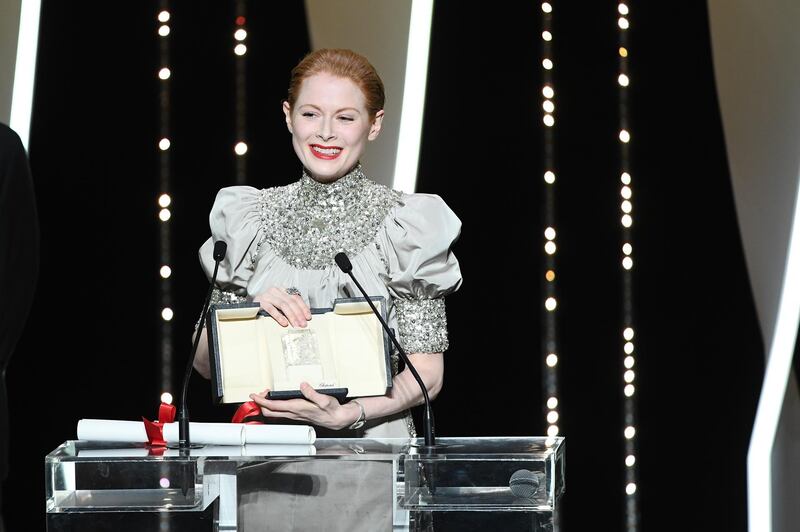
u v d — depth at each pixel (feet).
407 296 24.66
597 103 35.91
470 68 35.45
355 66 24.36
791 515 37.93
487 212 35.37
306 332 22.70
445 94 35.37
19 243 23.77
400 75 35.29
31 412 34.30
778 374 36.91
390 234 24.54
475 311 35.29
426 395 19.97
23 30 34.50
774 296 36.94
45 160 34.37
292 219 24.91
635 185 36.19
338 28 35.19
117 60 34.60
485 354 35.32
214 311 22.57
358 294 24.32
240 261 25.09
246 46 34.83
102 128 34.53
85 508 17.81
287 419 24.29
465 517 17.95
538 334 35.45
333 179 24.57
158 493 17.88
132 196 34.53
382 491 18.10
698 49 36.65
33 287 24.17
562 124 35.73
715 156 36.70
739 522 36.68
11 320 23.80
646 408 36.22
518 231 35.42
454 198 35.29
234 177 34.65
